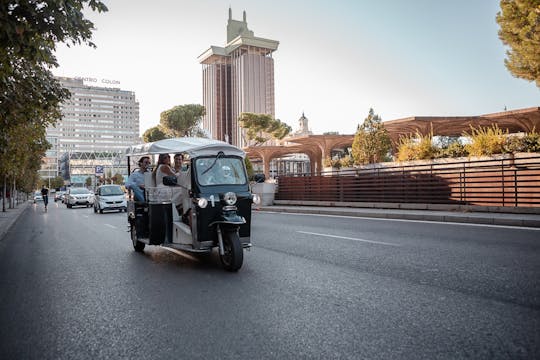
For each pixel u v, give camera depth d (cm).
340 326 384
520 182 1317
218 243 669
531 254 678
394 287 512
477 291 479
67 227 1589
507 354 311
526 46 1672
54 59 844
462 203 1434
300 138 4525
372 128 2192
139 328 404
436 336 351
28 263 821
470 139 1611
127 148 1000
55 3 618
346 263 669
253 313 432
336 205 1930
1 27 600
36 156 3334
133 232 912
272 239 977
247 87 16500
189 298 502
